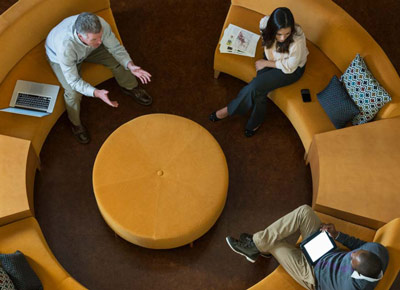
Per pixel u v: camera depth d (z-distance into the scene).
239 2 4.90
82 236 4.41
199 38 5.36
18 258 3.65
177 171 4.17
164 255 4.35
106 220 4.12
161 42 5.30
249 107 4.61
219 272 4.31
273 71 4.46
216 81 5.15
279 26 3.96
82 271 4.28
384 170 4.16
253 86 4.45
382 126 4.32
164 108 4.99
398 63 5.26
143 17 5.42
